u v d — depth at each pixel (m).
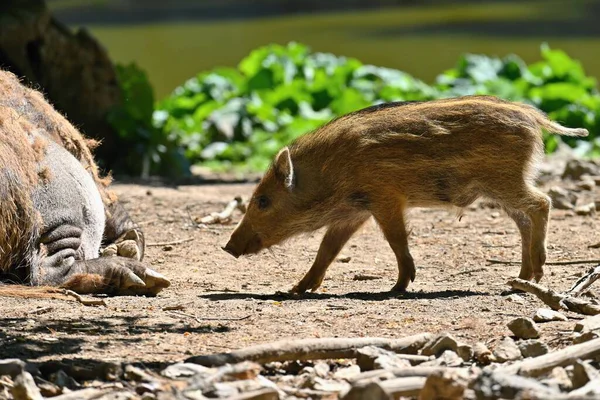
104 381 7.86
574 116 26.11
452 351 8.29
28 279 11.37
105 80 22.80
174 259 13.96
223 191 19.97
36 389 7.21
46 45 21.86
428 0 75.81
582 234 14.91
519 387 6.78
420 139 11.20
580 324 8.92
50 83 22.08
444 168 11.21
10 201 11.11
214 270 13.27
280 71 29.05
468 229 15.80
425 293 11.29
